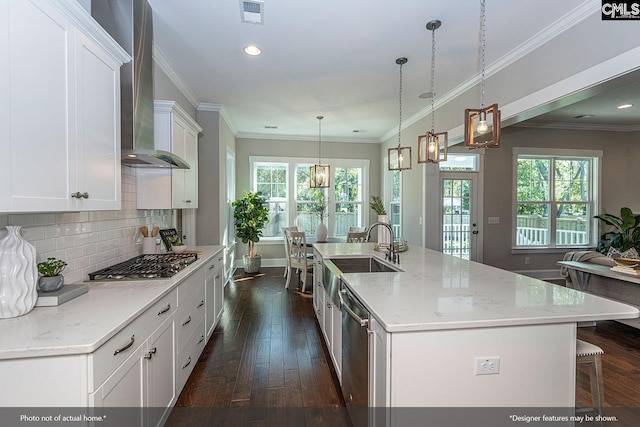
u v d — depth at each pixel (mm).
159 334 1750
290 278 5449
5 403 1082
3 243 1351
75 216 1925
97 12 2037
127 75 2061
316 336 3217
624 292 3229
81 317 1356
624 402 2119
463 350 1292
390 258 2699
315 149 6969
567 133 5816
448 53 3080
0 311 1322
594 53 2258
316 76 3641
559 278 5816
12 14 1101
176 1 2273
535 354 1335
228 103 4637
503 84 3199
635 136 5883
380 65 3352
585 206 6008
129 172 2664
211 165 4723
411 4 2316
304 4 2311
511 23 2549
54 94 1313
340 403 2127
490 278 1994
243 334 3268
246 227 5934
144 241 2852
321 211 6867
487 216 5664
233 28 2635
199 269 2611
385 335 1297
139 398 1499
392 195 6652
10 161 1099
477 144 2031
